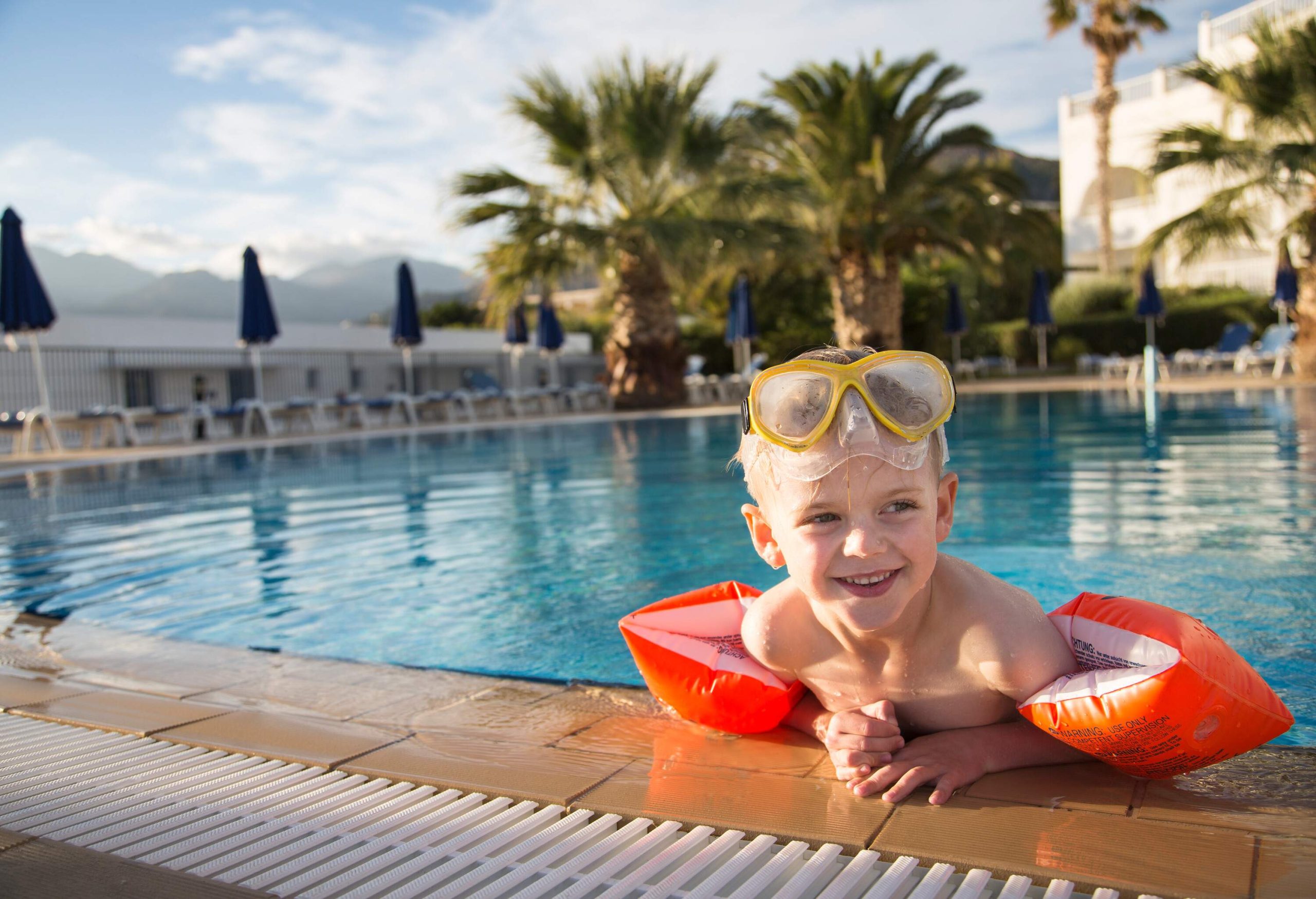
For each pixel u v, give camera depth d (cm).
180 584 342
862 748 137
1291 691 188
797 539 124
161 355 1627
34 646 249
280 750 159
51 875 114
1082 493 468
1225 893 99
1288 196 1356
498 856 117
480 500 559
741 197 1498
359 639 262
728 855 117
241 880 112
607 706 186
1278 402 999
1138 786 132
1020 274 2398
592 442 971
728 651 163
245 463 876
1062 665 137
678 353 1638
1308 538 338
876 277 1736
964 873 109
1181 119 2352
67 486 716
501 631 267
